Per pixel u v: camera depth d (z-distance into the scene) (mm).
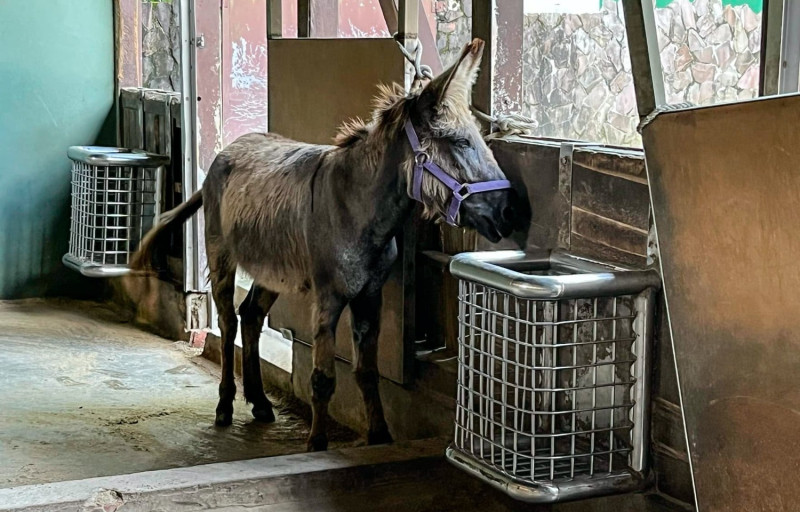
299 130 4426
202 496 2928
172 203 6055
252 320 4219
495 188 2963
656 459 2688
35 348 5516
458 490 3213
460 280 2787
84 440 3994
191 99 5621
